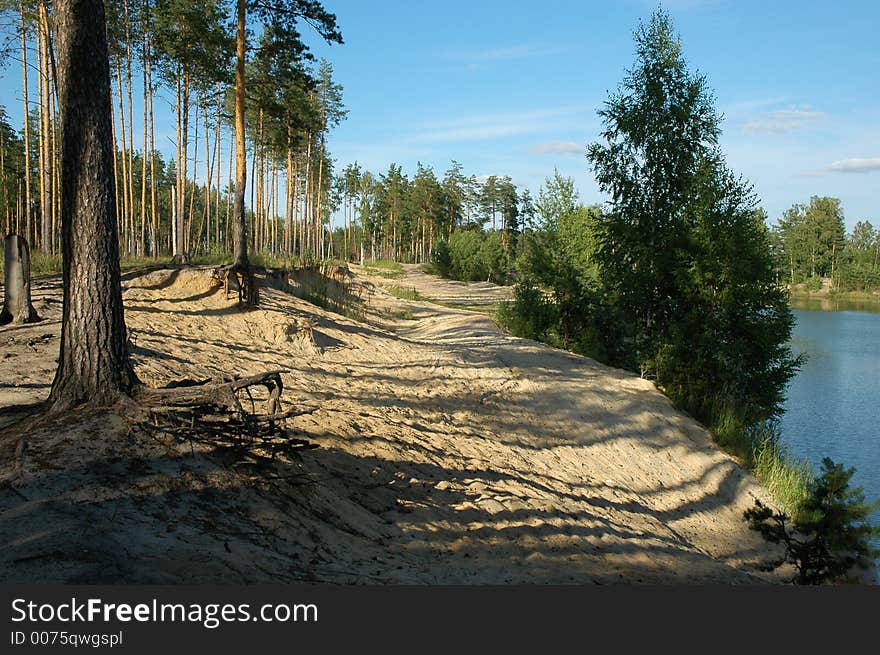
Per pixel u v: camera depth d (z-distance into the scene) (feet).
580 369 60.39
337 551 18.29
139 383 20.80
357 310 81.10
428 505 24.82
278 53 67.41
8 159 161.27
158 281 46.09
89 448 17.63
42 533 13.78
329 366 42.27
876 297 312.71
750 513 31.96
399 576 17.57
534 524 25.81
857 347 126.93
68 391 19.76
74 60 19.36
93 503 15.60
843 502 29.45
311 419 28.60
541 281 81.82
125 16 91.71
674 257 65.10
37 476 15.97
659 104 68.74
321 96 167.22
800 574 29.96
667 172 69.26
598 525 28.76
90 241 19.77
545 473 34.68
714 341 59.21
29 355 27.96
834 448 59.31
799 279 369.71
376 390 39.24
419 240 333.21
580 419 46.42
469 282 202.69
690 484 42.32
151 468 17.84
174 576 13.57
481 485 28.37
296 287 71.92
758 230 62.08
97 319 19.85
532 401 47.39
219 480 18.69
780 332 60.34
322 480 23.15
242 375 33.73
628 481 39.01
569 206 82.33
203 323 41.93
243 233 61.77
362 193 304.91
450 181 335.06
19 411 20.63
